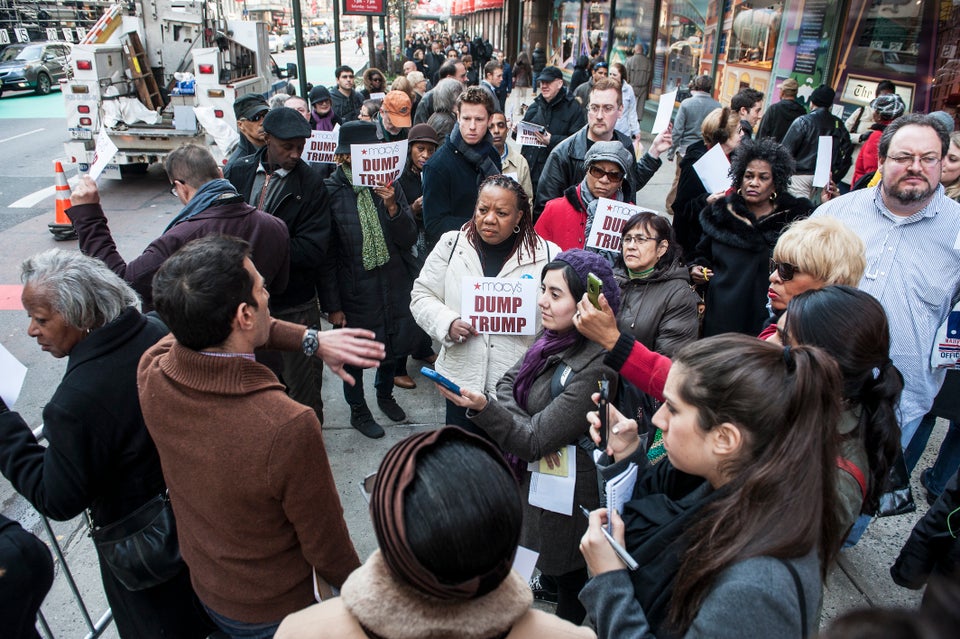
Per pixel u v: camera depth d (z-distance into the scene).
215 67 9.51
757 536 1.13
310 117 6.50
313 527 1.59
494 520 0.89
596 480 2.13
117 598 2.02
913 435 3.19
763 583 1.09
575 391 2.04
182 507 1.67
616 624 1.30
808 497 1.14
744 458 1.23
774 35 10.38
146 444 1.82
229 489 1.52
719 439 1.25
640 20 15.97
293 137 3.20
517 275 2.82
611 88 4.41
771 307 2.68
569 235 3.93
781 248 2.22
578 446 2.12
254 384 1.54
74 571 3.00
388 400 4.30
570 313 2.09
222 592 1.67
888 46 8.05
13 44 23.83
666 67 14.74
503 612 0.96
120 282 1.88
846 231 2.16
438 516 0.86
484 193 2.72
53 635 2.64
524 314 2.71
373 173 3.66
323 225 3.45
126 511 1.87
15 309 6.04
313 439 1.54
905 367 2.85
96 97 9.55
